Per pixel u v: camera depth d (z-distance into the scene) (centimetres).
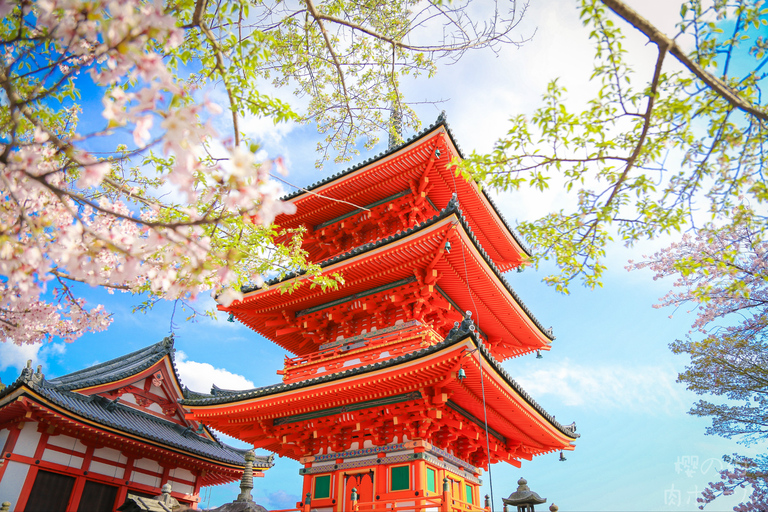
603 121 773
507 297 1975
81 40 529
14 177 553
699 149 802
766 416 1831
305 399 1662
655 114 743
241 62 762
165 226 507
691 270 1083
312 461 1759
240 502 1508
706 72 621
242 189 459
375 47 1105
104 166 485
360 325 2017
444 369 1451
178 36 461
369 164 2102
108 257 716
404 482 1505
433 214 2255
